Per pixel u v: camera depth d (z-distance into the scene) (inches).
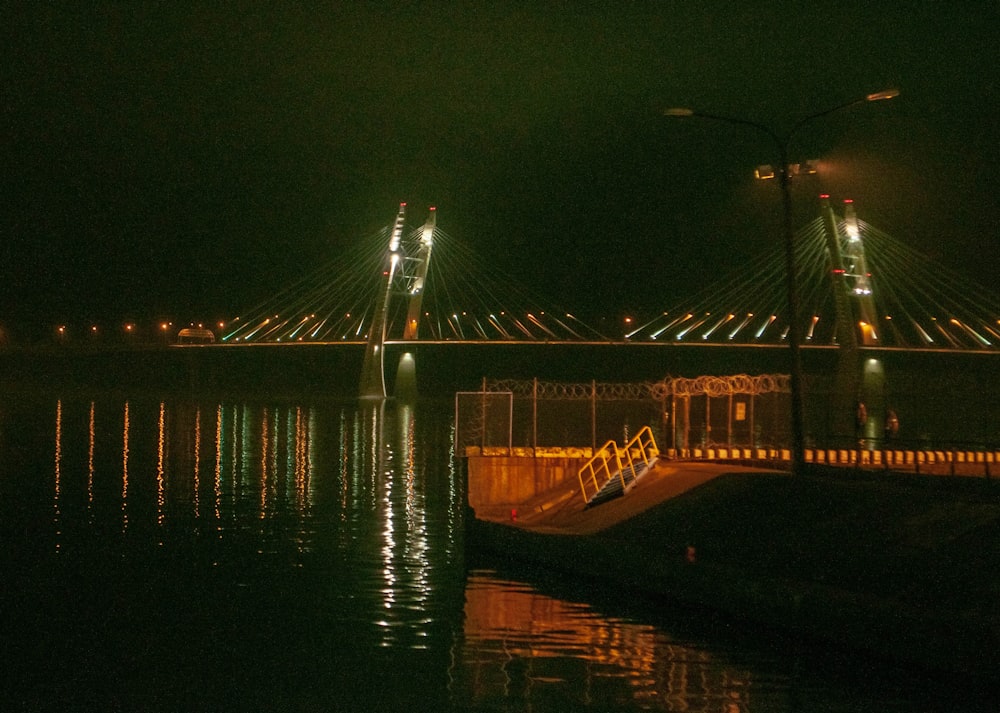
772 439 1339.8
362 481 1579.7
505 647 593.6
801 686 517.3
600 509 947.3
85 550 917.8
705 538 769.6
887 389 1545.3
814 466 1104.8
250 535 1011.3
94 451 2100.1
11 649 593.3
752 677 533.6
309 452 2193.7
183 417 3668.8
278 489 1448.1
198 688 522.6
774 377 1208.2
